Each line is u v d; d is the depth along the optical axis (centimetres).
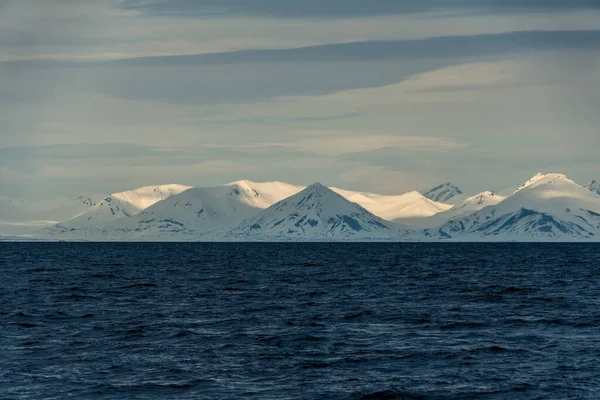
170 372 8600
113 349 9925
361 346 10225
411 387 8012
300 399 7562
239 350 9894
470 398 7631
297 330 11612
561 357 9425
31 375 8388
